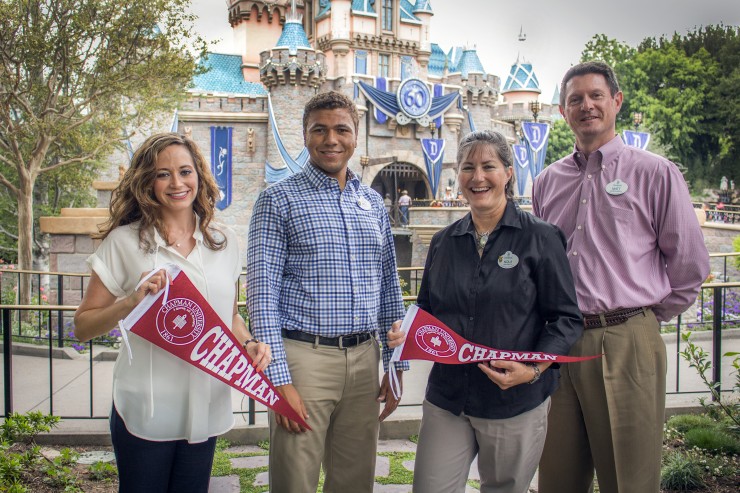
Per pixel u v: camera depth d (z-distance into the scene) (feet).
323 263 10.75
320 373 10.69
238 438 17.88
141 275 9.44
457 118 143.64
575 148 12.46
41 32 55.26
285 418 10.41
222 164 119.96
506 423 10.04
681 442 17.22
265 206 10.88
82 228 49.01
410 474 15.51
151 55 63.41
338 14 147.13
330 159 10.94
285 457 10.58
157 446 9.57
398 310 12.17
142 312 8.95
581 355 11.59
